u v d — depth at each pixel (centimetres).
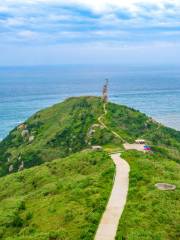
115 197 5788
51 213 5725
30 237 4872
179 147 19038
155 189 5872
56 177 9269
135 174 6806
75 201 5869
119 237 4391
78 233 4712
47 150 18762
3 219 6219
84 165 9106
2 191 9931
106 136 16225
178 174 7012
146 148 11894
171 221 4822
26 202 7106
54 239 4734
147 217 4919
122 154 9212
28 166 18250
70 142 18775
